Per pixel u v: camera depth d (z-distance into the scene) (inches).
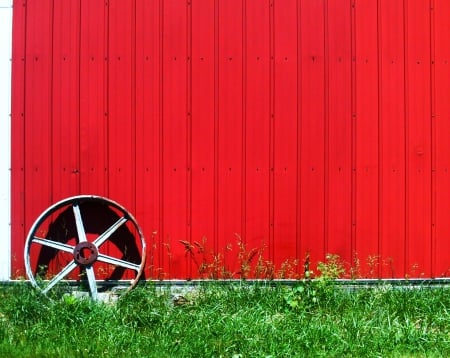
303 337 189.8
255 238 239.9
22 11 240.1
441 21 241.9
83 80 240.5
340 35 240.7
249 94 240.2
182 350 182.2
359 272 239.5
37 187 240.5
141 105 240.1
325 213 240.1
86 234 241.9
